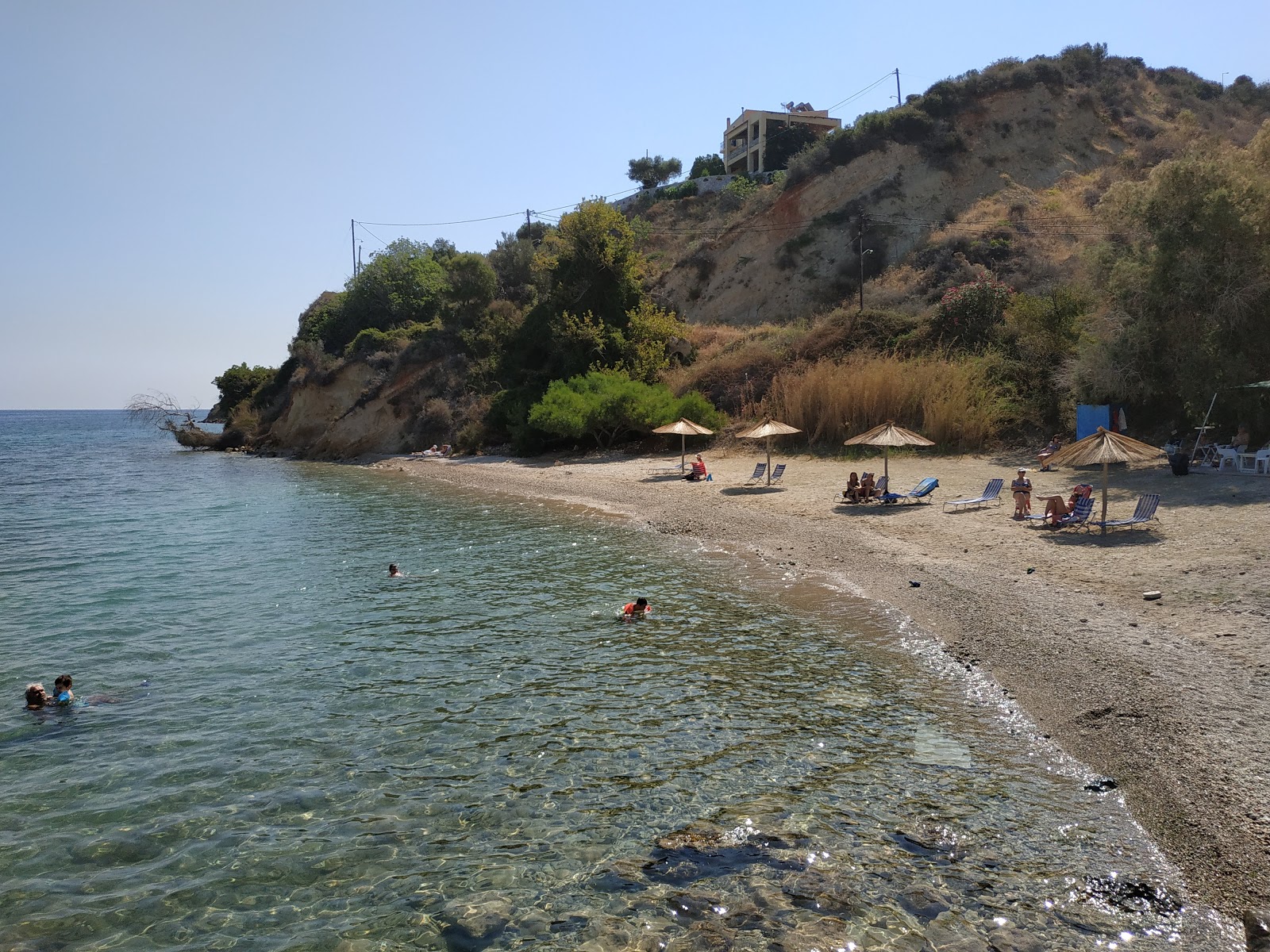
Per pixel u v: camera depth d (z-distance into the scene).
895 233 50.53
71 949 5.64
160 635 13.21
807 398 31.92
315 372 59.66
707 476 27.83
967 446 27.62
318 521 25.36
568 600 14.48
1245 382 19.70
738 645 11.52
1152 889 5.66
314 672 11.16
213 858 6.73
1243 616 10.22
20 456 65.50
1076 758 7.55
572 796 7.50
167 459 60.22
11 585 17.00
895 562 15.04
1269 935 5.07
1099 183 48.47
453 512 26.34
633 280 47.38
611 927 5.64
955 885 5.86
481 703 9.81
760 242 56.81
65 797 7.82
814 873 6.11
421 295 65.69
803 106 86.81
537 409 38.25
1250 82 65.06
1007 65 59.00
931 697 9.31
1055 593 12.03
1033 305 29.48
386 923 5.83
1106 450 15.09
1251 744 7.16
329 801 7.59
